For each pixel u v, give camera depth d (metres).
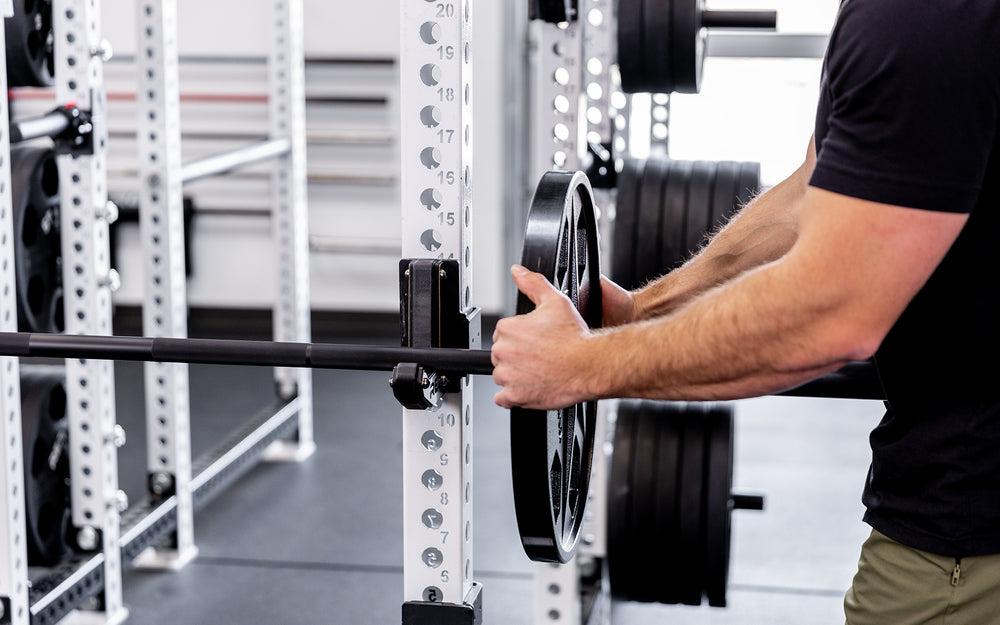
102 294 3.03
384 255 6.08
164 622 3.16
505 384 1.40
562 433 1.63
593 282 1.80
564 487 1.66
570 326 1.38
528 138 6.00
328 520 3.87
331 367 1.54
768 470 4.32
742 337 1.29
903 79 1.18
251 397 5.19
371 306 6.15
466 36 1.55
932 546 1.42
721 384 1.34
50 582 2.85
